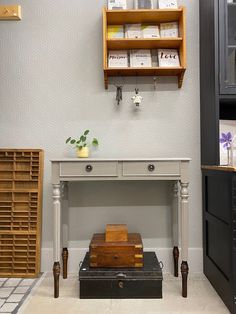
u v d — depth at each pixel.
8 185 2.03
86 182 2.06
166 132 2.06
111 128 2.06
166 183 2.06
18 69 2.07
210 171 1.82
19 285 1.81
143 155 2.06
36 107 2.07
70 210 2.06
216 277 1.70
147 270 1.64
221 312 1.48
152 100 2.06
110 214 2.06
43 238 2.05
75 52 2.07
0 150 2.03
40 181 2.02
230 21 1.76
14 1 2.06
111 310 1.50
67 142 2.03
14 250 1.97
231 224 1.46
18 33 2.06
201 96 2.02
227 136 1.94
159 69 1.92
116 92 2.05
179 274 1.99
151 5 1.95
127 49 2.03
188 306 1.54
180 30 1.95
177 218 1.99
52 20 2.06
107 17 1.93
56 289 1.64
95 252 1.69
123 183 2.06
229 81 1.74
